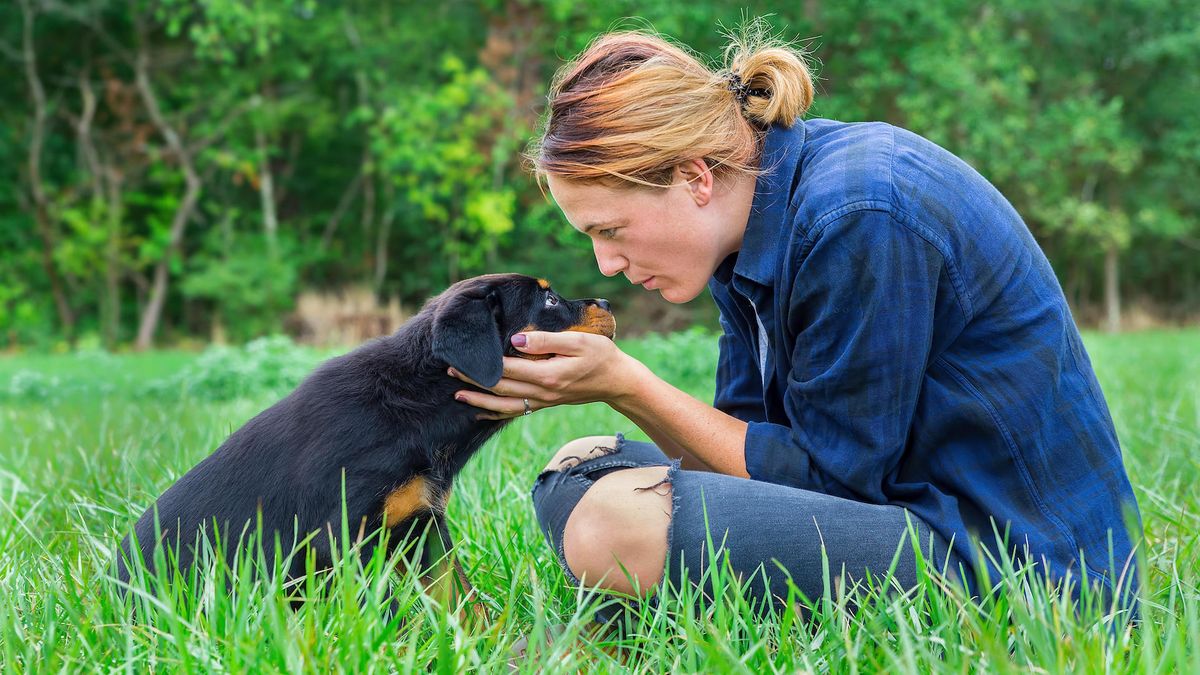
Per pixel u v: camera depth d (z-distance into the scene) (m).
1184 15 24.17
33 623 2.28
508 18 20.33
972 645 1.99
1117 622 2.18
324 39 20.95
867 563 2.32
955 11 18.44
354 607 2.02
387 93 20.14
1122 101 25.34
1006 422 2.32
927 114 17.66
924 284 2.26
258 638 1.96
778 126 2.56
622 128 2.39
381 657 1.95
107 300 22.08
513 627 2.41
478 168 19.94
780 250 2.46
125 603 2.28
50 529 3.32
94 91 22.08
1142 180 25.66
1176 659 1.86
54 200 21.98
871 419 2.34
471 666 2.04
